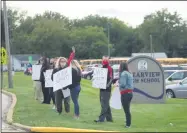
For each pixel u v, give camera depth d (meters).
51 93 16.56
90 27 120.19
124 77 12.38
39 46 110.44
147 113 16.39
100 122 13.52
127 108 12.49
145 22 111.75
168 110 17.27
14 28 119.88
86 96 23.56
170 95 24.34
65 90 14.91
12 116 14.10
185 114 16.05
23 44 115.00
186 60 66.69
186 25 108.94
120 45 130.50
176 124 13.68
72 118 14.10
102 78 13.35
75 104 14.03
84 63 87.31
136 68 19.52
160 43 108.88
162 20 108.75
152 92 19.59
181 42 108.44
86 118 14.40
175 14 108.12
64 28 118.06
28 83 35.59
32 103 18.36
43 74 17.89
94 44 113.75
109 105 13.79
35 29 111.31
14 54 113.31
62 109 16.06
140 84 19.55
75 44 113.31
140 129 11.99
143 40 112.38
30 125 12.08
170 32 108.44
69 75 13.88
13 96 21.92
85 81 38.34
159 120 14.61
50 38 109.94
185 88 23.83
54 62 17.22
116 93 14.38
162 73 19.59
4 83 35.25
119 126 12.70
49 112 15.35
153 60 19.52
